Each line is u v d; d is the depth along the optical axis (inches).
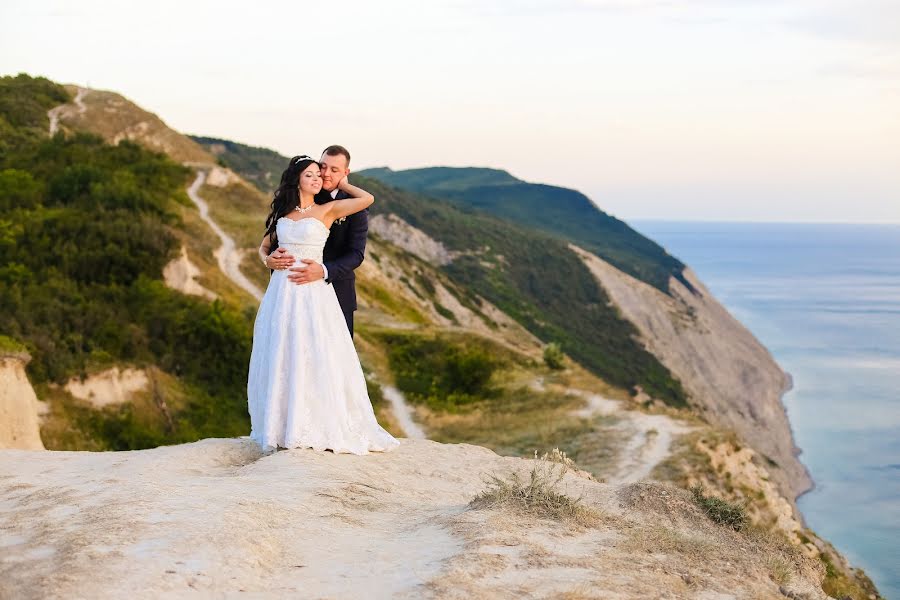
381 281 3228.3
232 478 265.7
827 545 1096.8
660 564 200.5
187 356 1615.4
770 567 225.3
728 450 1185.4
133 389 1397.6
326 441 311.6
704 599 183.2
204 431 1393.9
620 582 182.7
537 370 2060.8
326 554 200.7
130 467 286.2
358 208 319.6
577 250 5930.1
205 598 163.8
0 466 290.4
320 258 316.8
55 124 3619.6
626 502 306.7
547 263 5506.9
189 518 205.3
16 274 1686.8
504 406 1612.9
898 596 1904.5
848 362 6294.3
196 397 1505.9
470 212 7135.8
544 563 192.2
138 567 171.6
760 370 5260.8
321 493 253.1
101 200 2263.8
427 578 180.2
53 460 302.2
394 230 5265.8
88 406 1304.1
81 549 180.4
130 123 3882.9
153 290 1732.3
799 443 3902.6
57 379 1286.9
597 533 227.6
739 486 1093.8
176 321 1664.6
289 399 309.6
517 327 4136.3
